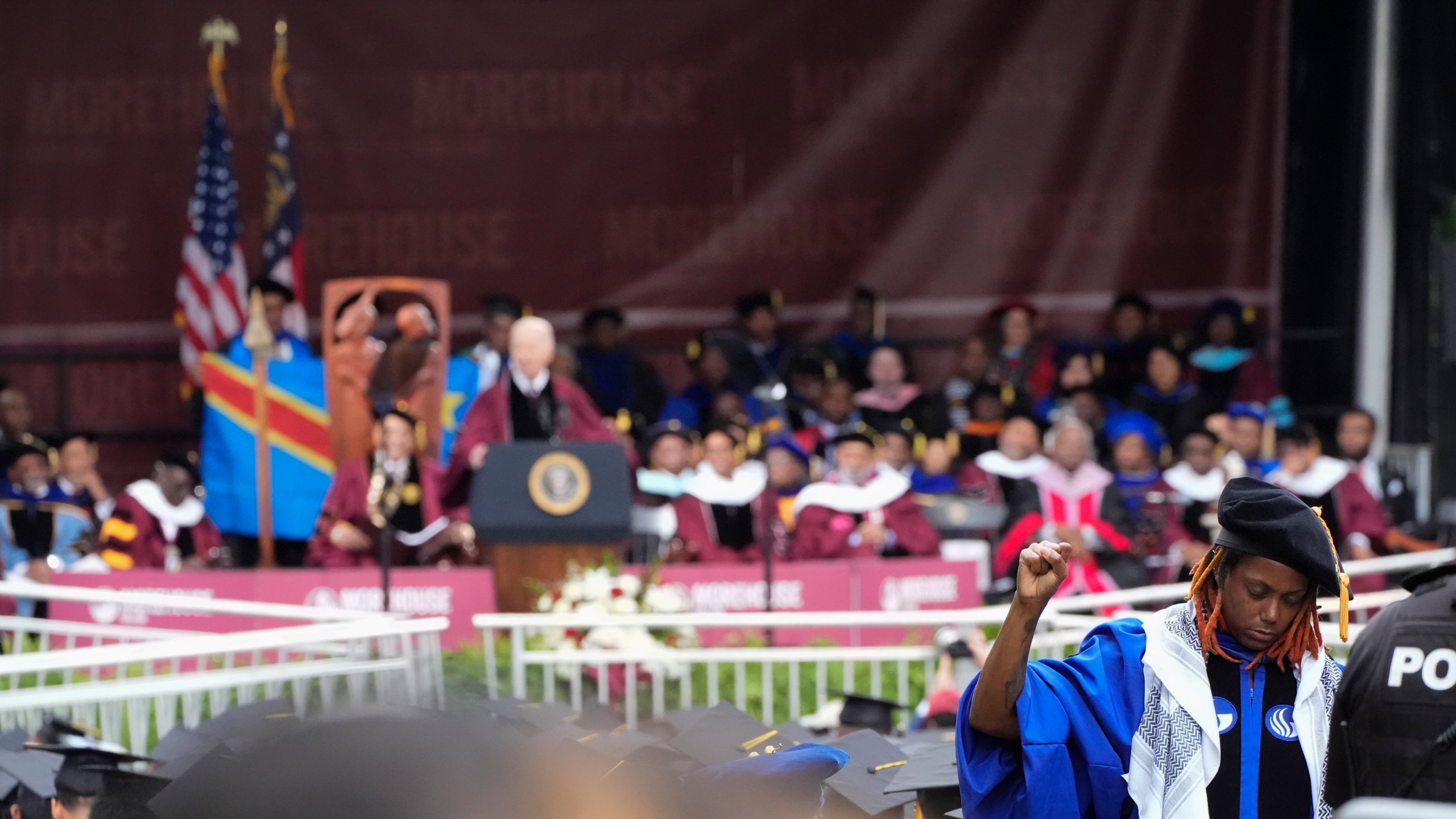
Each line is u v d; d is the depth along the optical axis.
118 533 19.83
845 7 26.56
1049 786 5.56
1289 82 26.19
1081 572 18.64
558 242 26.56
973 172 26.64
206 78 26.08
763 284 26.73
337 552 18.44
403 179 26.33
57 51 25.97
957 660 13.63
